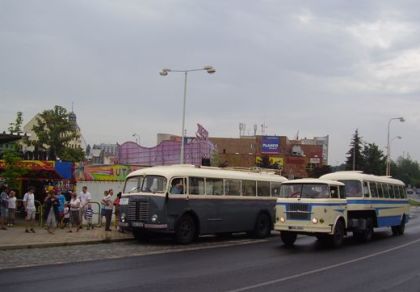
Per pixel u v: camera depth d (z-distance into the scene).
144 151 49.72
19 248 17.50
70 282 11.54
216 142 93.94
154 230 20.02
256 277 12.76
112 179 27.97
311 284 11.99
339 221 20.91
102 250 17.81
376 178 25.72
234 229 23.17
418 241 23.95
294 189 20.84
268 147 92.69
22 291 10.44
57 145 52.62
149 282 11.70
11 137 27.77
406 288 11.76
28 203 22.39
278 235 26.45
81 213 23.62
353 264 15.58
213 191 22.25
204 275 12.88
